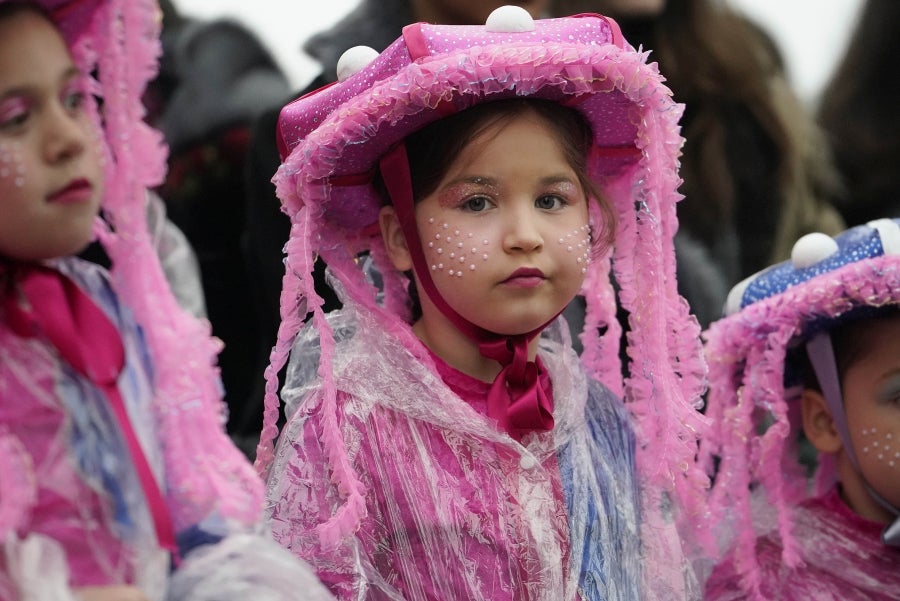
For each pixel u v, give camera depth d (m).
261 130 3.67
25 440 2.25
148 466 2.32
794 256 3.46
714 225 4.30
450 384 2.99
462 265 2.85
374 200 3.11
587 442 3.04
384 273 3.17
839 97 4.89
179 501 2.39
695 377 3.08
